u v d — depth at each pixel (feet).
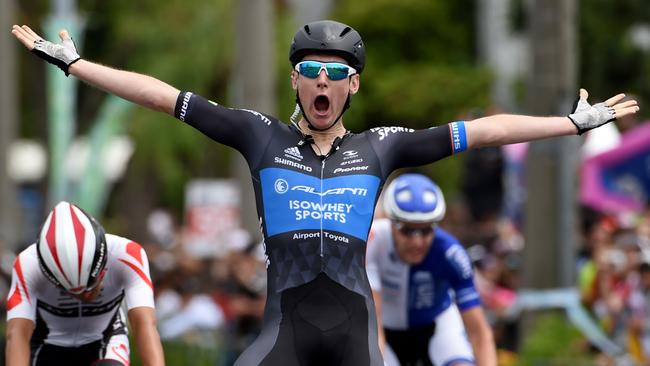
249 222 106.42
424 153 41.29
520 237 101.71
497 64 186.80
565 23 85.92
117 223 179.52
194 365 83.20
